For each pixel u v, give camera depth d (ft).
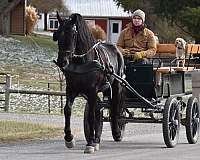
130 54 59.31
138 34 59.41
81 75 51.88
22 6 236.43
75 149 55.16
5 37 223.10
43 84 128.57
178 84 63.16
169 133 56.85
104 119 59.06
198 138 63.93
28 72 152.15
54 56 191.52
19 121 77.30
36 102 103.86
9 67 158.30
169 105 56.90
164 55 64.03
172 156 51.93
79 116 87.66
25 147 56.13
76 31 51.37
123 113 61.46
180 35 226.58
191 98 61.26
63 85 122.01
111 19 328.70
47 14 316.81
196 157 51.62
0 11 229.04
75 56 51.75
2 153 52.11
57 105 101.71
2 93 96.58
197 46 66.33
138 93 58.49
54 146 56.95
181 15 187.73
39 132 66.95
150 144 59.82
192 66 66.85
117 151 54.44
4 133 65.26
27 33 256.32
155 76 58.54
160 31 234.58
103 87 54.39
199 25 184.14
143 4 213.87
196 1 193.57
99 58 53.52
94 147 53.36
